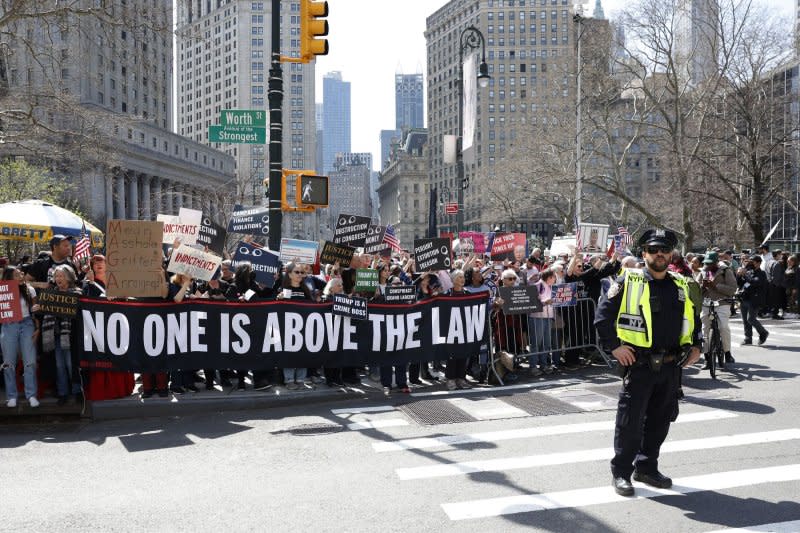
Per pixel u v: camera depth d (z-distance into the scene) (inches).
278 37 400.2
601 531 164.9
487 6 4475.9
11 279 301.0
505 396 340.8
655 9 1170.0
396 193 7091.5
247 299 347.3
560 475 209.3
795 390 333.7
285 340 344.8
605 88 1326.3
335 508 183.8
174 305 326.6
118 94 2849.4
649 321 187.0
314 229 5935.0
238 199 1983.3
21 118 633.6
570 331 423.5
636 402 189.8
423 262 400.5
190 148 3789.4
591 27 1301.7
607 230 530.6
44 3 557.3
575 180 1311.5
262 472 219.8
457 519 173.9
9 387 304.0
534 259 542.3
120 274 314.2
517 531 165.5
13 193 1149.1
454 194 5315.0
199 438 269.1
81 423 304.0
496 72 4463.6
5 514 183.8
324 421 294.7
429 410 310.7
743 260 789.9
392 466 223.1
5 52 615.8
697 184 1360.7
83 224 526.6
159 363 323.9
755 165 1169.4
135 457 242.2
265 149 4244.6
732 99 1211.2
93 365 313.3
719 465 216.1
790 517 171.3
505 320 398.0
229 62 5398.6
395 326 361.4
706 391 337.1
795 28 1207.6
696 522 169.5
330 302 352.2
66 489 205.6
